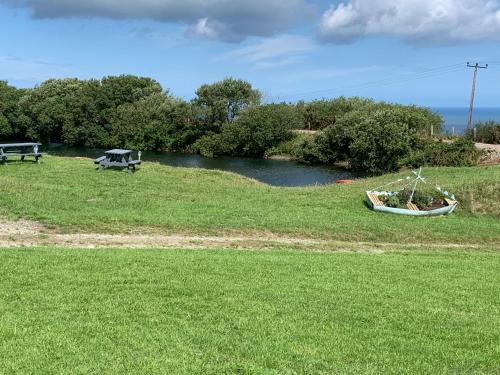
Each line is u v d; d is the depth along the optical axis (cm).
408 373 744
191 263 1328
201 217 2016
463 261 1627
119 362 721
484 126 6009
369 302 1080
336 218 2212
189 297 1035
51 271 1155
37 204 1978
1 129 8119
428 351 832
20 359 708
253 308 987
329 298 1089
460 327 957
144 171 3139
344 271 1356
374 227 2098
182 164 6334
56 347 755
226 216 2069
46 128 8088
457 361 800
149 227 1831
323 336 865
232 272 1261
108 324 861
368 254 1677
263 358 764
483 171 3422
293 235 1919
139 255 1385
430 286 1253
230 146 7181
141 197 2334
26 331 805
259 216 2117
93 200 2184
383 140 5288
